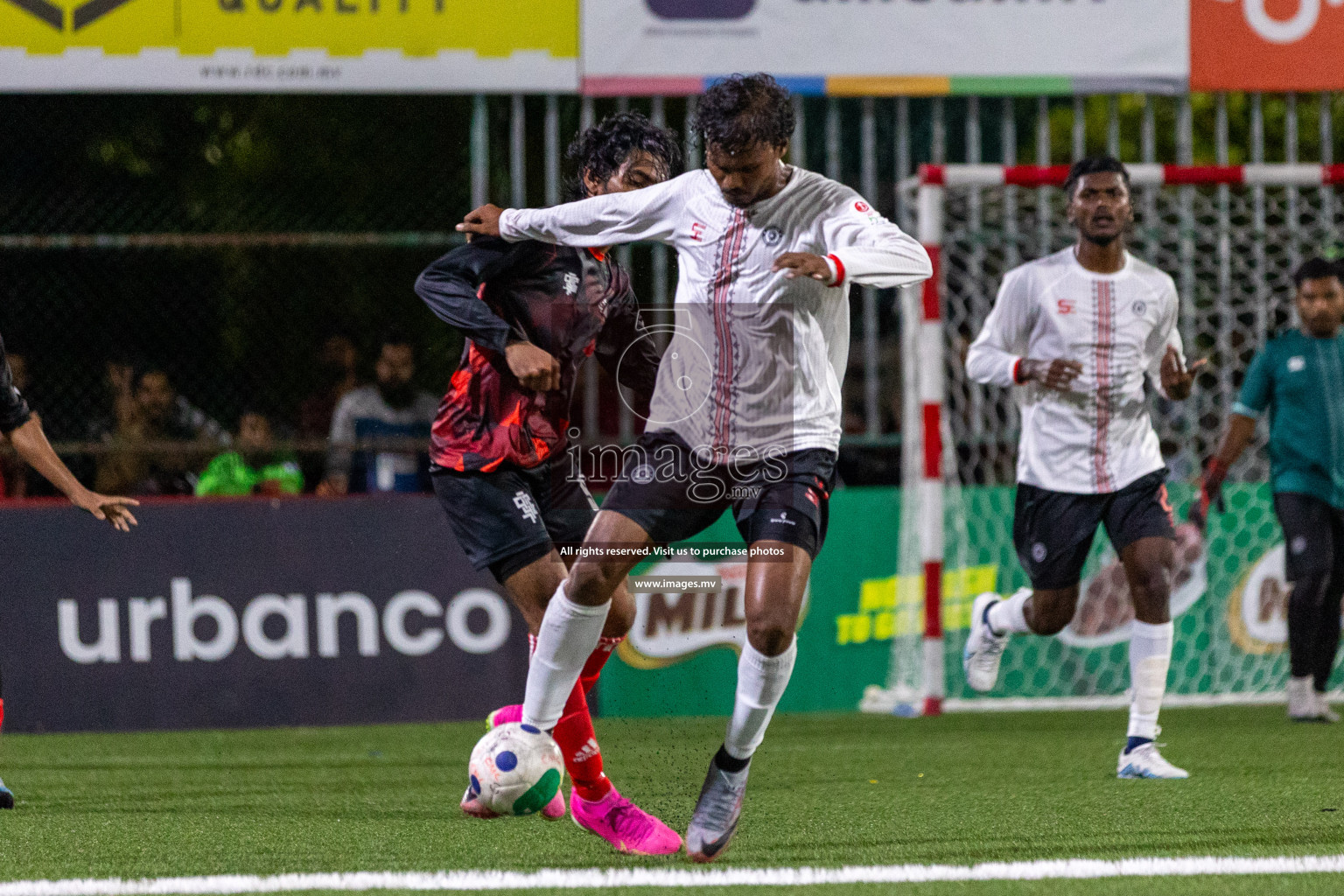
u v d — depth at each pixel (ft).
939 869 37.04
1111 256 58.39
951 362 90.07
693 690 79.56
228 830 45.03
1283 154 125.59
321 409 89.15
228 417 98.22
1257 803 48.39
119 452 78.38
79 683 77.00
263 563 78.69
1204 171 78.89
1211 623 86.43
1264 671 87.10
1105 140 129.90
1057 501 57.98
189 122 110.73
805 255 34.12
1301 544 73.67
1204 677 86.22
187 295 98.58
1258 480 93.25
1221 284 90.33
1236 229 89.20
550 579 42.16
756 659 35.99
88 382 93.76
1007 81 85.25
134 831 44.86
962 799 50.29
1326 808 47.44
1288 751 63.36
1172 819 45.29
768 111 35.70
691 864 38.14
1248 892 34.09
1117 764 59.47
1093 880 35.60
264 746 69.77
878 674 84.58
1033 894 34.09
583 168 42.73
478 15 82.33
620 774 55.83
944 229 90.68
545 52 82.84
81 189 103.24
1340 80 86.48
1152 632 55.36
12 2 80.43
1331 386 73.10
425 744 69.97
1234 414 74.02
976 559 86.07
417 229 111.24
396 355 86.58
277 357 99.55
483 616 79.92
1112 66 85.66
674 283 75.56
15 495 84.74
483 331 40.45
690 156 79.87
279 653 78.43
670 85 83.41
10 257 94.99
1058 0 85.25
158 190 109.19
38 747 70.54
